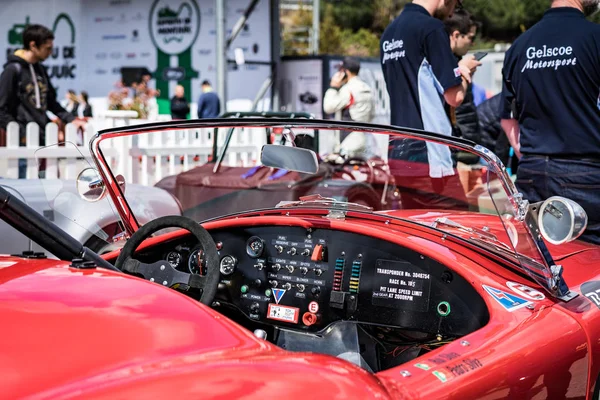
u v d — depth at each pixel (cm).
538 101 446
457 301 261
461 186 297
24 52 744
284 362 166
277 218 295
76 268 210
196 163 454
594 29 429
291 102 1441
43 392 150
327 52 3048
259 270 299
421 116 532
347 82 913
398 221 289
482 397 195
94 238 308
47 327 172
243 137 425
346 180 471
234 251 303
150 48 1445
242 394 149
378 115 1110
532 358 217
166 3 1423
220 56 1105
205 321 183
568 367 233
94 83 1499
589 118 433
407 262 271
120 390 148
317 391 155
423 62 526
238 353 171
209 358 166
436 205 320
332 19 3388
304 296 291
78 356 162
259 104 1390
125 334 172
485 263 264
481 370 199
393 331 290
